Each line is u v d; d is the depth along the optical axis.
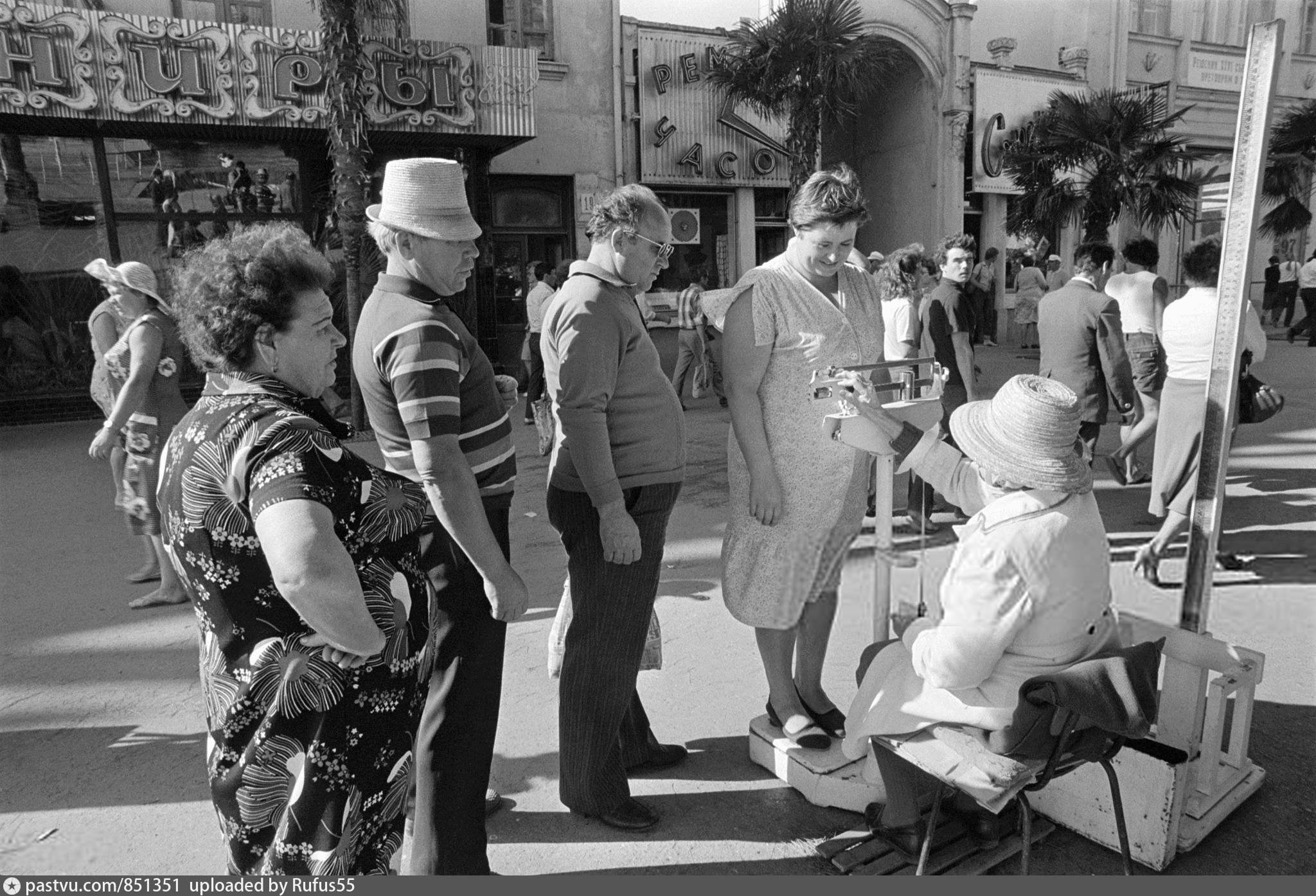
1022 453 1.82
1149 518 5.29
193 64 9.54
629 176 13.54
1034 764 1.92
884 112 16.38
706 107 14.02
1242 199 2.23
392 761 1.53
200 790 2.71
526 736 2.97
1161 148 10.94
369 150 8.62
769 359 2.30
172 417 4.14
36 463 7.89
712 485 6.51
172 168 10.48
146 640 3.89
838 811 2.52
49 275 10.16
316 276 1.48
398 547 1.53
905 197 16.34
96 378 4.26
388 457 1.96
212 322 1.40
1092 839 2.35
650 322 11.53
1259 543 4.67
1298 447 6.98
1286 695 3.08
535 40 12.53
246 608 1.39
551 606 4.16
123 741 3.02
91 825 2.53
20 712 3.23
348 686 1.44
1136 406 5.86
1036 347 14.91
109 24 9.20
